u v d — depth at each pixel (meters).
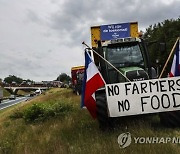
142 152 6.85
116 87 9.01
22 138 10.09
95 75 9.25
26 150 8.15
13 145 9.12
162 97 8.94
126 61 11.23
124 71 10.44
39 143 8.87
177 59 9.86
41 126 11.98
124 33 15.63
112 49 11.38
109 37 15.72
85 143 8.14
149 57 11.39
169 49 55.00
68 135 9.45
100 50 11.42
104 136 8.70
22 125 13.56
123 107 8.93
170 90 8.96
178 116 9.05
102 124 9.40
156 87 8.98
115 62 11.23
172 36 60.06
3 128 14.00
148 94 8.95
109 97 8.98
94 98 9.29
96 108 9.34
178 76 9.27
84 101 9.38
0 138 10.75
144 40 11.49
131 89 8.98
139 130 8.59
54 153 7.66
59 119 12.96
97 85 9.20
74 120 12.03
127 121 10.06
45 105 15.70
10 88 165.00
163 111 8.91
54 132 10.27
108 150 7.18
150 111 8.89
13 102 76.69
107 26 15.78
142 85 8.99
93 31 16.16
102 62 11.31
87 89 9.26
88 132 9.45
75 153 7.32
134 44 11.41
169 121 9.11
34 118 14.25
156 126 9.36
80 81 33.72
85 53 9.55
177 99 8.93
